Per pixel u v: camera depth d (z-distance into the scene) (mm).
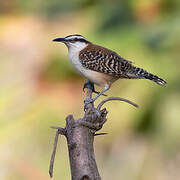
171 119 11273
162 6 12812
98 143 11945
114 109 11336
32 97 11719
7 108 11656
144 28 12305
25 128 11594
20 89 11875
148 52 11703
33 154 12062
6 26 13555
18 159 11867
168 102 11211
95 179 4445
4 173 11820
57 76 11734
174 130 11281
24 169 11977
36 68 11906
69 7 13633
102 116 5227
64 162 12422
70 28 13117
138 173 11805
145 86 11281
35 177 12078
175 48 11711
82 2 13609
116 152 11938
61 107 11445
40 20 13586
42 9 13914
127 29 12344
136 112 11258
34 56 12172
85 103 7375
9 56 12570
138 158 11836
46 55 12062
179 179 11664
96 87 11180
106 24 12633
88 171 4469
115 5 12961
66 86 11625
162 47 11656
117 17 12719
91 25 13008
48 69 11867
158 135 11508
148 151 11766
